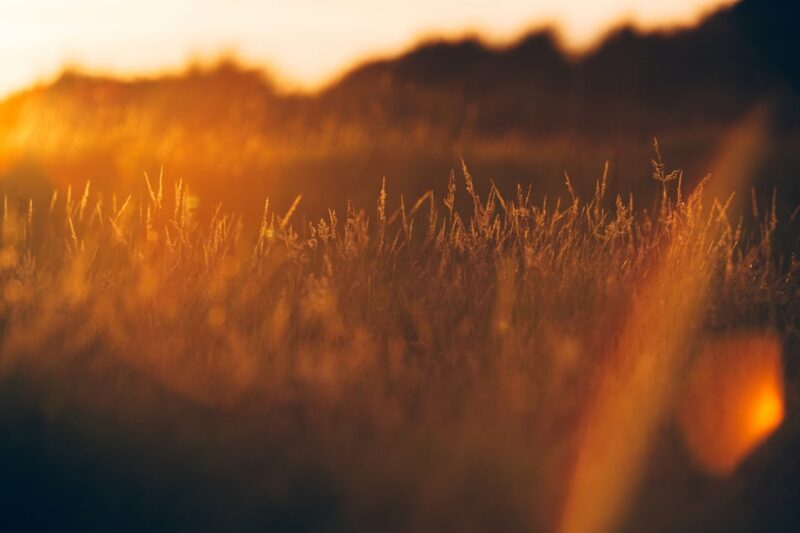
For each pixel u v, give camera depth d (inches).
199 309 201.0
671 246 216.4
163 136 565.6
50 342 184.1
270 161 503.2
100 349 183.9
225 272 219.1
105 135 565.9
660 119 736.3
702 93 796.0
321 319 194.7
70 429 155.4
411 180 455.8
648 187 442.3
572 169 489.7
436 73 936.3
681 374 179.5
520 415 160.7
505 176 472.1
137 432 155.1
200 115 686.5
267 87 780.6
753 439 161.8
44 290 208.8
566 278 205.8
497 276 210.5
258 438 155.1
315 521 136.9
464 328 188.1
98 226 300.8
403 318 200.7
